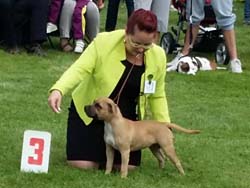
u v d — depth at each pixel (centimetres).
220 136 758
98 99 587
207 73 1099
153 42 607
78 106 628
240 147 720
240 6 2172
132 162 629
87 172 613
